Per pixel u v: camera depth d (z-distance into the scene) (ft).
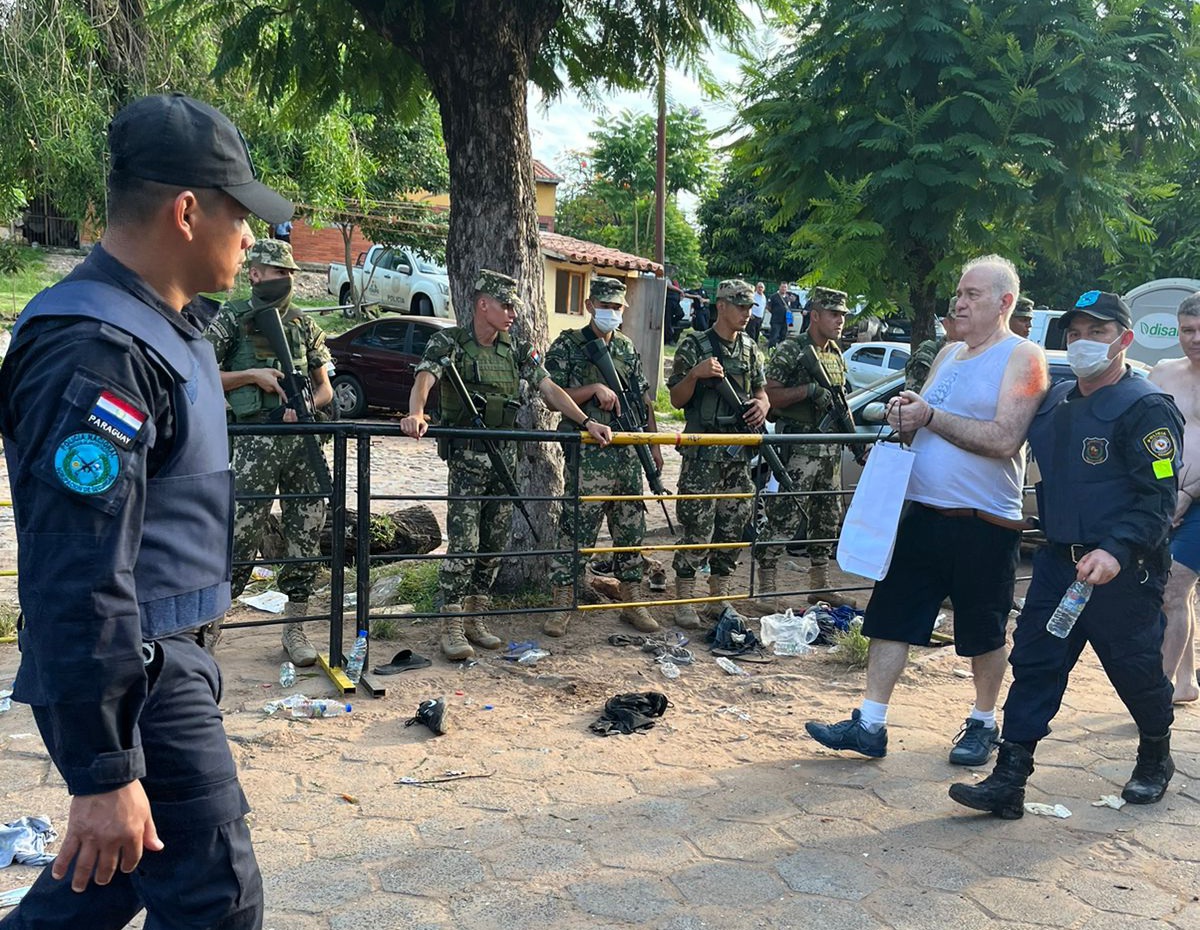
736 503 19.83
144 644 5.64
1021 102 21.26
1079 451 11.50
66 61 39.04
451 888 9.95
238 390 15.75
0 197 43.91
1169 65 21.75
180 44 40.06
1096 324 11.34
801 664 17.29
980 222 21.93
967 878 10.37
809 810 11.82
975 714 13.46
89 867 5.25
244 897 6.15
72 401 5.06
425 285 75.61
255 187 6.02
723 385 19.19
